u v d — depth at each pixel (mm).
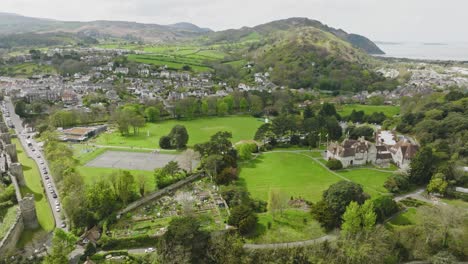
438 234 108562
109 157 192625
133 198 133875
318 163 185375
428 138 195625
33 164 179125
